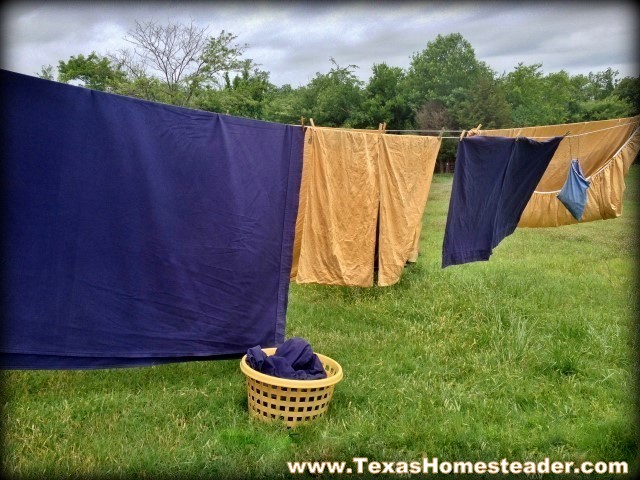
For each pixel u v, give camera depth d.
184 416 3.60
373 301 6.34
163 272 3.64
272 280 4.16
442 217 13.55
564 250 9.79
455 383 4.36
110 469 2.99
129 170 3.42
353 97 28.94
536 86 33.41
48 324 3.25
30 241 3.13
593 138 7.52
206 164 3.73
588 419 3.80
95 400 3.71
